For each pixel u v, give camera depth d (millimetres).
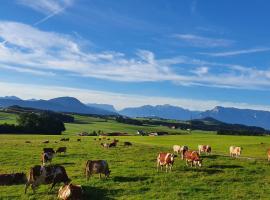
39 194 31391
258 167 48219
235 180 39750
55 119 169500
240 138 114125
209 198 31953
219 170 44812
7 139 99562
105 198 30844
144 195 32094
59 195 28734
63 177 32688
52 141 88688
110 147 70438
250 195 33281
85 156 56094
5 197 30672
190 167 46062
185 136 127125
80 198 28016
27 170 43031
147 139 107812
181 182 37531
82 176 38969
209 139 108250
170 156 42875
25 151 61000
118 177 38594
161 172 42188
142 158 53656
